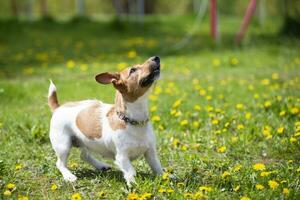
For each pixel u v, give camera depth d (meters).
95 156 7.48
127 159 6.21
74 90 11.16
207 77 12.30
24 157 7.45
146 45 17.84
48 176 6.74
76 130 6.65
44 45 17.73
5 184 6.39
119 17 23.78
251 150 7.40
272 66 13.84
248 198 5.49
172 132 8.17
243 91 10.62
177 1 38.09
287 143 7.36
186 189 6.00
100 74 6.31
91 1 38.09
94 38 19.33
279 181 6.07
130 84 6.08
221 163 6.77
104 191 6.14
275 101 9.20
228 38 18.70
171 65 14.01
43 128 8.40
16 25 21.08
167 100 9.95
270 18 24.28
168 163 7.07
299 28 18.23
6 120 8.99
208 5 24.42
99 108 6.57
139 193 5.94
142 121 6.14
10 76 13.38
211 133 8.02
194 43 17.98
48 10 37.72
